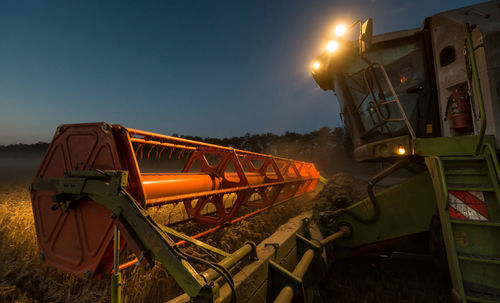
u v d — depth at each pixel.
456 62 3.39
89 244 2.00
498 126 2.72
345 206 4.75
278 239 2.73
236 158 4.02
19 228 3.64
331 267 3.72
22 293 2.37
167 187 2.47
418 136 3.88
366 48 3.54
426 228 3.26
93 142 2.13
